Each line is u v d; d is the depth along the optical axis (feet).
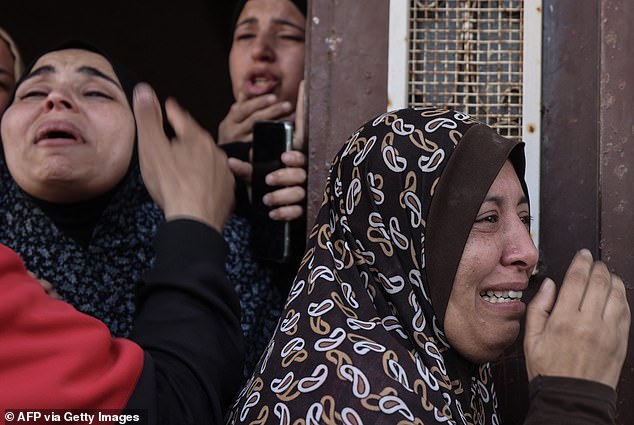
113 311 5.47
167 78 12.01
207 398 3.86
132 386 3.61
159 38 12.03
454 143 4.09
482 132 4.12
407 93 5.07
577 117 4.98
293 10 6.25
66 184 5.18
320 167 5.15
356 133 4.38
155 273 4.06
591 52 4.91
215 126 11.99
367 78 5.13
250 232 5.71
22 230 5.48
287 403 3.82
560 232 4.99
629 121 4.76
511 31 5.10
